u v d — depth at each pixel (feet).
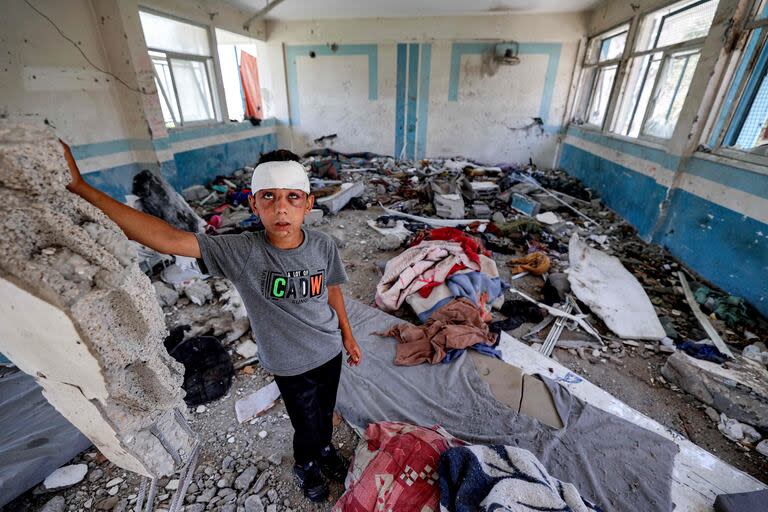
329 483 4.94
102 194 2.53
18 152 1.97
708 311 9.29
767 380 6.44
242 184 19.97
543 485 3.79
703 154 11.25
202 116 20.22
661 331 8.29
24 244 2.14
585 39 22.74
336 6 20.89
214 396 6.36
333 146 28.04
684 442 5.59
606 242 13.76
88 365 2.49
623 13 17.88
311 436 4.10
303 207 3.10
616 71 17.92
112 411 2.79
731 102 10.61
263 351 3.56
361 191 19.36
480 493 3.84
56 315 2.24
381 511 4.09
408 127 26.86
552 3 20.18
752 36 10.02
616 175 16.94
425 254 9.93
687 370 6.73
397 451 4.57
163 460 3.36
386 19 23.90
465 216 16.34
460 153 27.22
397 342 7.69
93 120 12.98
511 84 24.76
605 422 5.77
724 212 10.13
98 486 4.87
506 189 20.04
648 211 13.75
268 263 3.16
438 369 6.89
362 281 10.85
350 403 6.11
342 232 14.47
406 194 19.35
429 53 24.54
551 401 6.20
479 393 6.34
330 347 3.75
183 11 17.10
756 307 9.00
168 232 2.80
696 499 4.76
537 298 10.14
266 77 26.43
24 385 5.88
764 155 9.27
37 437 5.08
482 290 9.12
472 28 23.56
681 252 11.86
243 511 4.60
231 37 23.90
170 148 15.44
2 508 4.53
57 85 11.69
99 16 12.75
